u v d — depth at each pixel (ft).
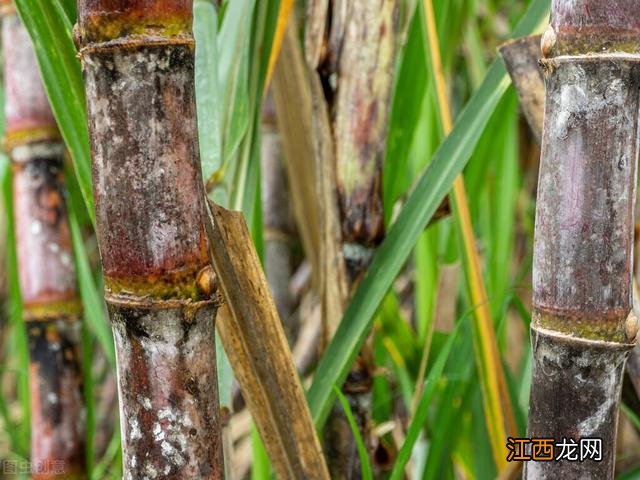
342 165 1.91
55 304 2.32
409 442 1.85
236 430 3.13
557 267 1.40
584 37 1.36
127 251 1.36
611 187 1.38
